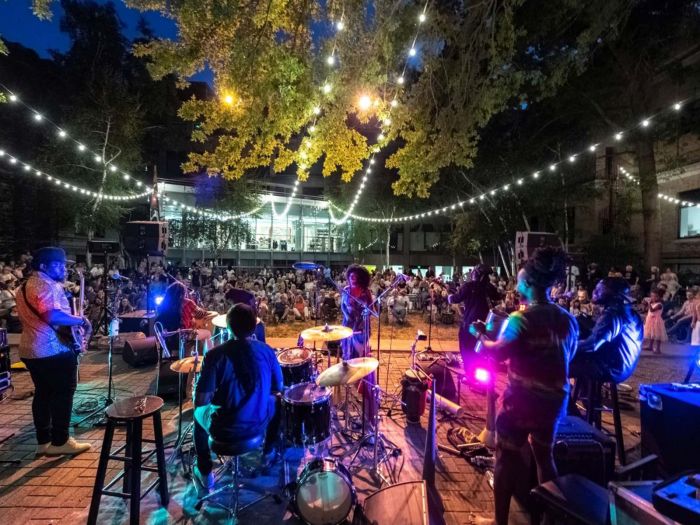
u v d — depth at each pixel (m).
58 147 17.19
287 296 13.52
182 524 2.94
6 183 17.89
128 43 23.83
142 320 7.77
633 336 3.57
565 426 3.23
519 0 4.52
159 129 25.34
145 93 23.89
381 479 3.51
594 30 6.39
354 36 4.34
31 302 3.68
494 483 2.63
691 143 15.77
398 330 11.45
